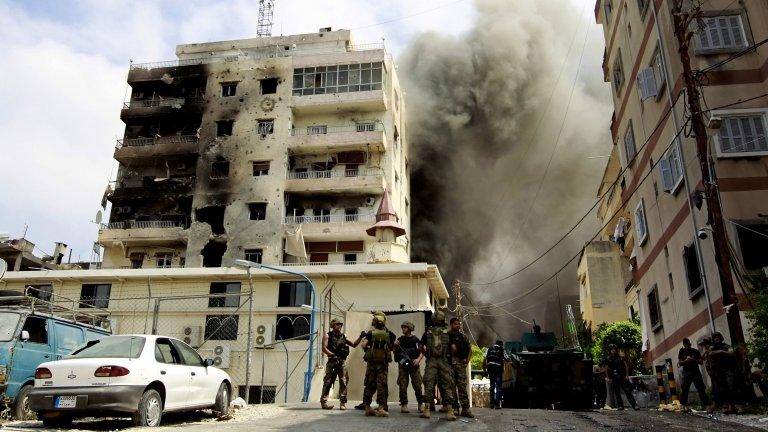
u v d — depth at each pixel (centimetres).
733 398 1037
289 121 3991
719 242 1223
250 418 973
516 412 1119
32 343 1077
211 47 4694
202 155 3994
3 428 777
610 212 3816
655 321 1975
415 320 1816
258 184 3844
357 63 4075
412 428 781
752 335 1097
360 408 1091
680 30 1400
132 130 4266
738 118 1469
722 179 1413
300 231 3506
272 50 4600
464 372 933
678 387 1669
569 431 770
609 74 2534
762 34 1522
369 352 967
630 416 1022
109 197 3978
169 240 3781
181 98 4200
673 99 1598
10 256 4175
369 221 3588
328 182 3762
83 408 748
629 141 2181
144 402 788
